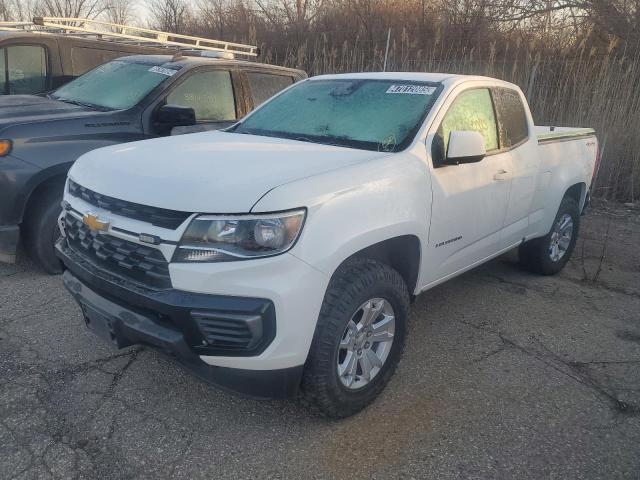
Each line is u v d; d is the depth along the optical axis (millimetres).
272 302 2670
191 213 2688
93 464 2783
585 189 5934
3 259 4633
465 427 3221
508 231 4723
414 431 3162
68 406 3207
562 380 3787
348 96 4242
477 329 4469
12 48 6832
